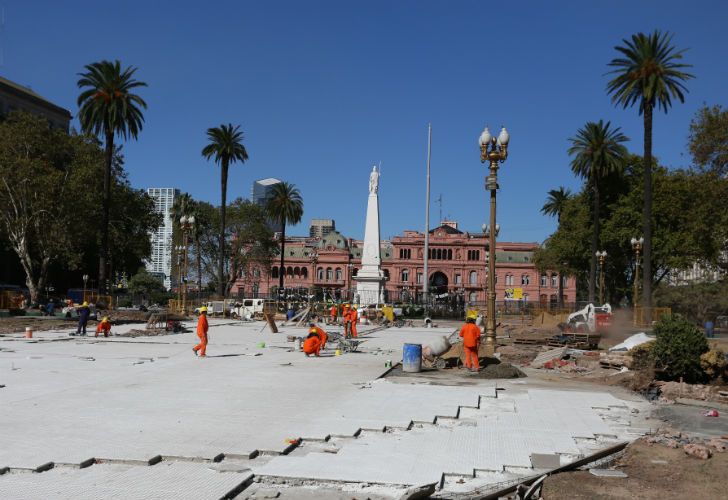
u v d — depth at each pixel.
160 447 9.09
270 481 7.87
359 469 8.27
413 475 8.04
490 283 25.94
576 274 73.19
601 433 10.73
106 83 52.38
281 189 87.19
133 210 72.25
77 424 10.62
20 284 82.06
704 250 50.62
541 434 10.59
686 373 17.11
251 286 143.50
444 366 19.72
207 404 12.74
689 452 9.11
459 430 10.84
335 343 28.81
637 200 60.88
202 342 22.86
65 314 45.19
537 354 24.44
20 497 6.96
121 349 25.16
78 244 62.75
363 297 66.12
